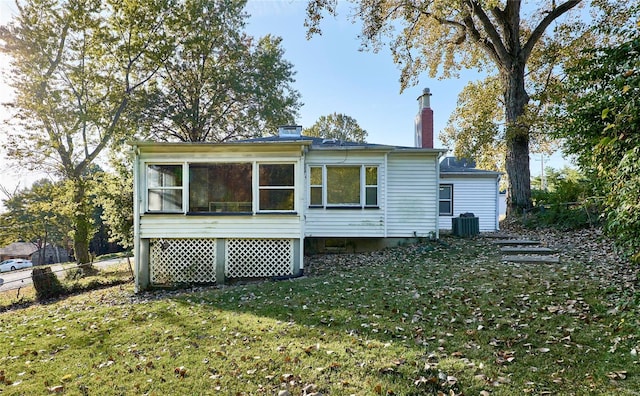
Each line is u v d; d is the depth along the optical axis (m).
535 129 14.36
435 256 9.60
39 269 10.23
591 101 5.52
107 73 18.27
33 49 15.53
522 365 3.53
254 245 9.33
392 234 12.11
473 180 16.38
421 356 3.79
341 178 11.93
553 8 14.95
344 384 3.33
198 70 24.16
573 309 4.89
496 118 18.83
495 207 16.30
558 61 15.37
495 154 19.03
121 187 17.25
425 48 18.05
